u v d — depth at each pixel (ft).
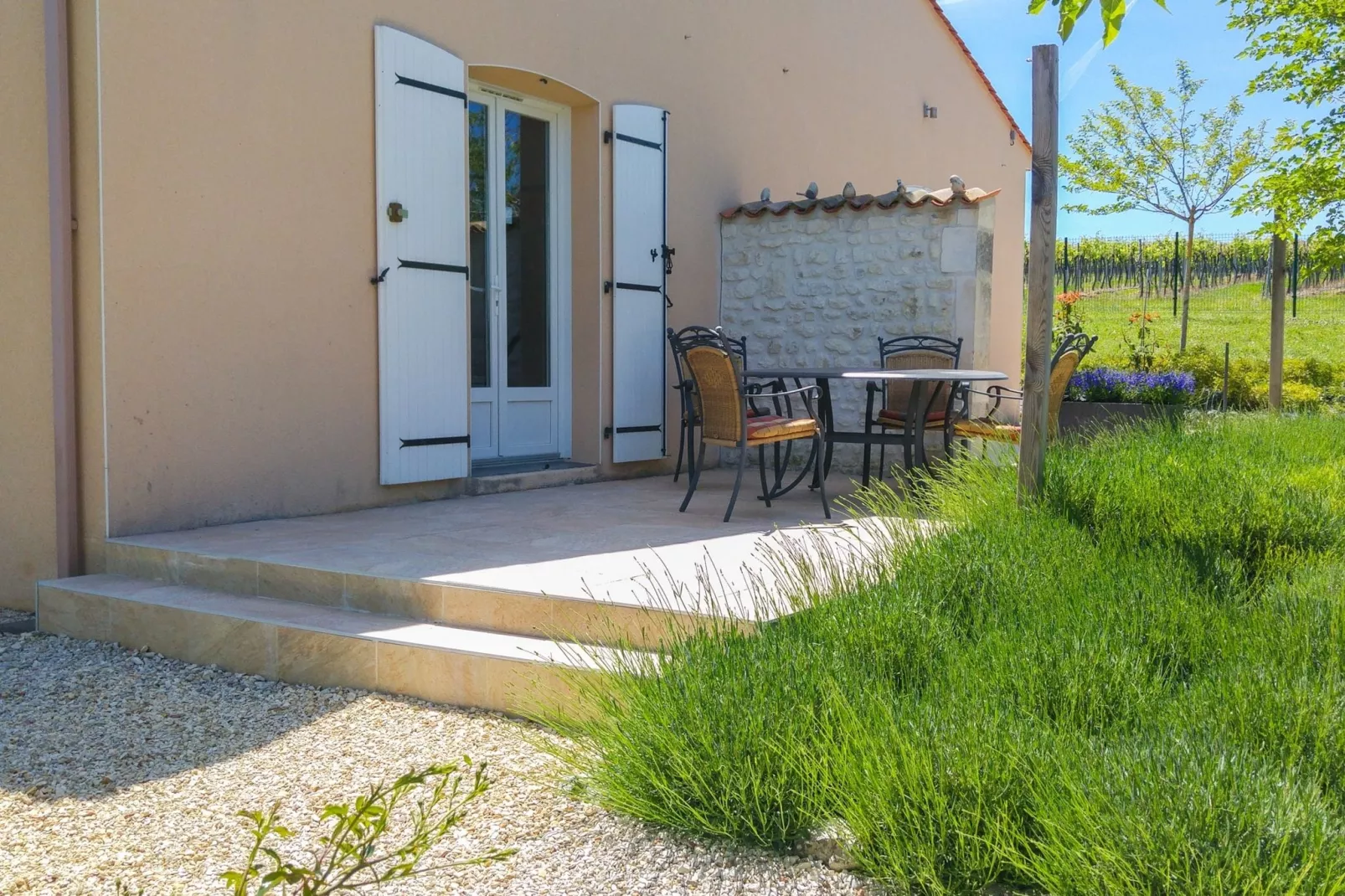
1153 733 7.79
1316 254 35.60
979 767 7.07
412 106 19.21
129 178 15.03
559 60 22.49
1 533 16.01
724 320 27.99
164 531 15.81
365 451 18.75
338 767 9.55
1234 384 42.06
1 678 12.57
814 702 8.43
